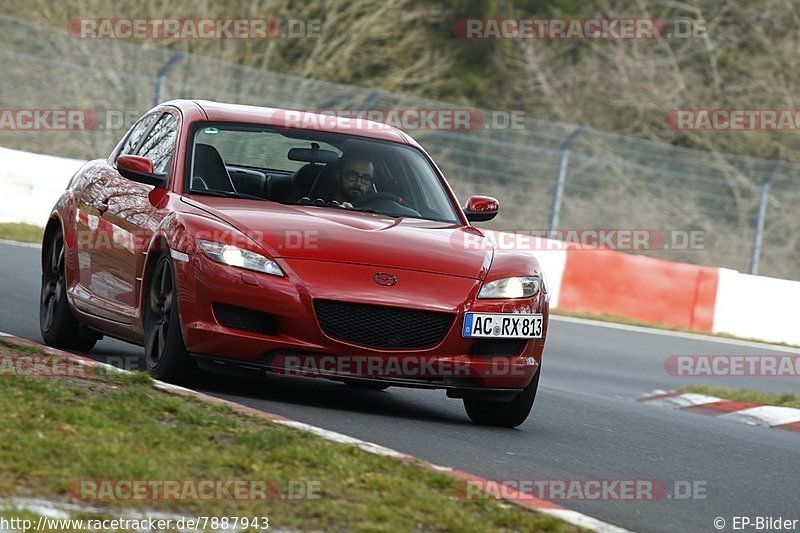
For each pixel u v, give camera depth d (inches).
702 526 740.0
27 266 1919.3
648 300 2487.7
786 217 3590.1
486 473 802.8
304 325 928.3
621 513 743.1
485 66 4702.3
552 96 4618.6
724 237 3649.1
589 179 3759.8
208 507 594.9
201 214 983.6
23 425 694.5
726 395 1525.6
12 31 3690.9
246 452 700.7
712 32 4626.0
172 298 956.6
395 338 944.3
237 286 926.4
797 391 1781.5
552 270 2500.0
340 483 667.4
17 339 1056.8
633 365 1865.2
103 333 1124.5
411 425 954.7
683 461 965.8
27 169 2615.7
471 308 962.1
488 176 3631.9
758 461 1019.3
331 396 1071.0
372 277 949.8
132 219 1053.8
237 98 3730.3
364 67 4483.3
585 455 930.1
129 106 3732.8
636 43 4613.7
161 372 965.8
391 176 1128.8
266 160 1110.4
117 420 751.7
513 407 1022.4
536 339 1000.2
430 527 607.8
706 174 3927.2
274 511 599.8
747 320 2482.8
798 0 4613.7
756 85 4544.8
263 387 1050.1
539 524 642.2
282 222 983.0
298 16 4345.5
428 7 4702.3
